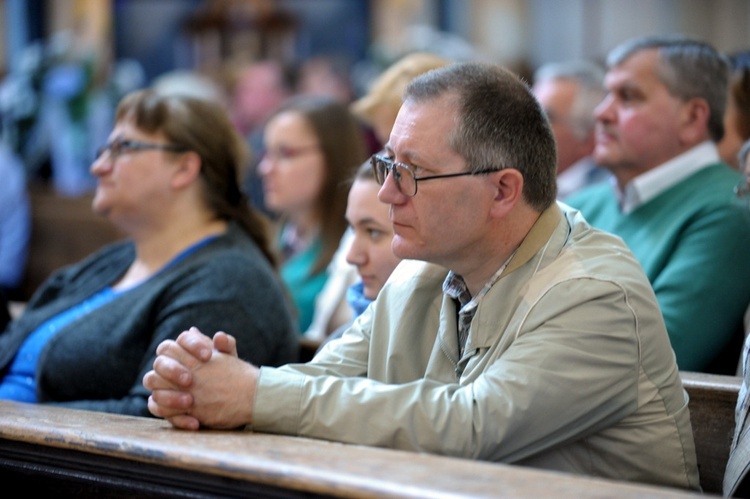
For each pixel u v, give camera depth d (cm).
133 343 400
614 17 1549
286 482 212
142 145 429
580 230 289
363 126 820
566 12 1540
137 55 1623
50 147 1105
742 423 287
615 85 471
